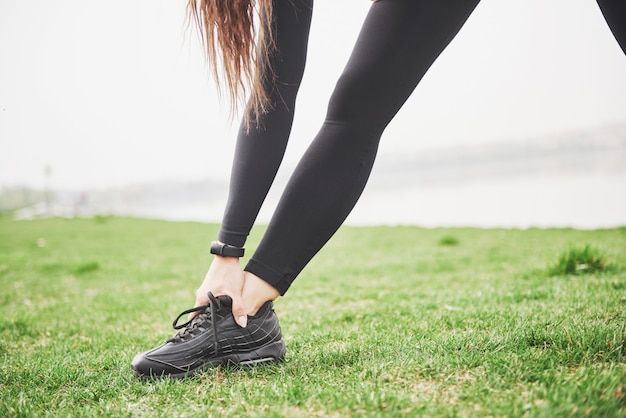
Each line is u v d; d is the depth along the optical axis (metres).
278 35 1.66
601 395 1.22
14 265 6.85
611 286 2.96
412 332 2.23
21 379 1.92
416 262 5.57
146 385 1.68
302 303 3.65
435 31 1.50
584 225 9.38
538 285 3.35
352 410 1.32
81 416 1.45
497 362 1.54
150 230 13.31
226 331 1.74
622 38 1.52
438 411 1.25
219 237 1.74
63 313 3.72
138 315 3.55
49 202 32.09
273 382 1.58
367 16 1.55
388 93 1.54
